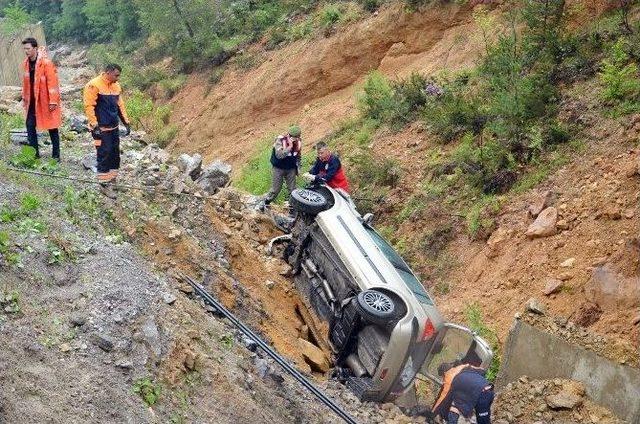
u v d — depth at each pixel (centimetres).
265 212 1177
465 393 778
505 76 1452
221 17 3002
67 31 4634
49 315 622
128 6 3909
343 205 988
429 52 1980
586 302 1009
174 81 2873
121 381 593
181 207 1004
